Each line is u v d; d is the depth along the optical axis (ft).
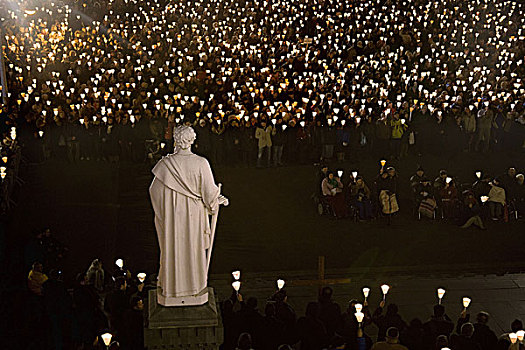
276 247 88.38
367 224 94.38
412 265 84.07
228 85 128.16
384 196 93.35
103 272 74.49
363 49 158.40
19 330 68.44
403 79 132.67
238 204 100.78
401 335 58.85
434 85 138.21
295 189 106.01
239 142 113.39
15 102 127.24
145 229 93.81
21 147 117.08
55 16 177.99
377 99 125.59
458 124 117.50
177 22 174.70
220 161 115.14
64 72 142.51
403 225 94.17
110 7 186.80
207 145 114.11
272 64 143.02
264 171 112.57
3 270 81.15
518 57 154.92
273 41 158.92
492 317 73.20
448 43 163.02
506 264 84.33
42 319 69.51
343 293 77.56
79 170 113.19
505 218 94.73
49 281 66.95
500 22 175.63
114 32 166.30
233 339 58.39
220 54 150.82
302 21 175.83
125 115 114.52
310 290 78.28
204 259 42.04
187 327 42.34
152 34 164.25
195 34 164.55
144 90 129.80
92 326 63.10
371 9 184.65
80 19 181.57
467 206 92.99
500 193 94.38
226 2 183.83
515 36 167.53
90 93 122.93
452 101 123.85
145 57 145.69
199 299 42.45
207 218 41.75
